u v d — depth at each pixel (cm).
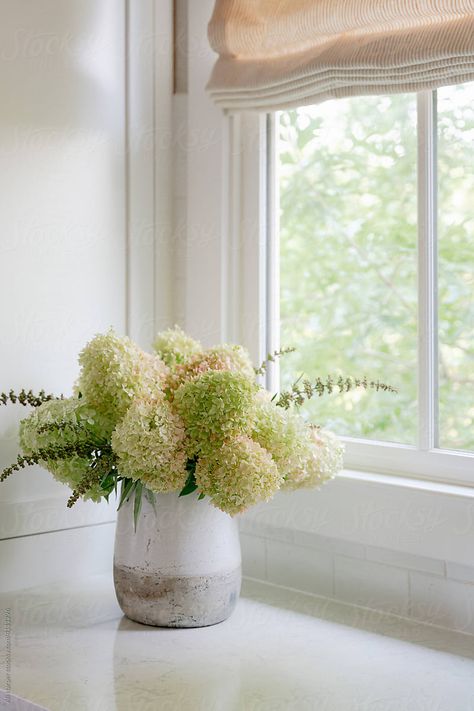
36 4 166
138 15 183
